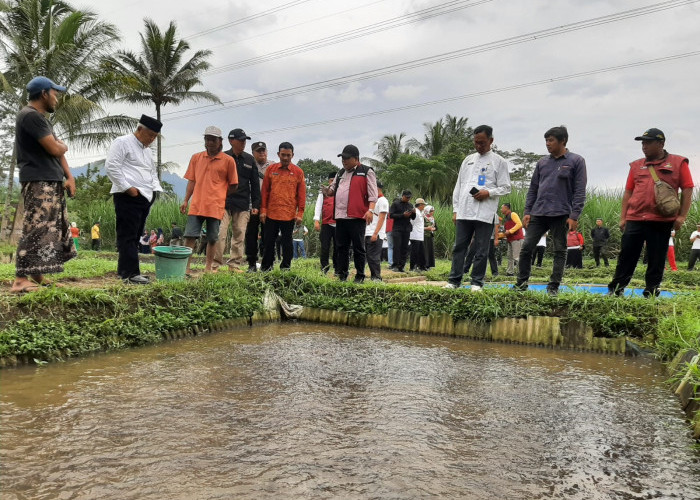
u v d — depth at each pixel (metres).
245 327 6.11
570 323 5.51
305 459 2.29
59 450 2.31
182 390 3.29
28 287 4.74
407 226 11.62
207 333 5.59
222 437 2.52
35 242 4.75
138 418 2.75
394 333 6.05
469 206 6.51
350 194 7.07
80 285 6.04
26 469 2.12
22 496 1.90
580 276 12.34
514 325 5.67
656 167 5.77
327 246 9.04
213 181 6.88
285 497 1.93
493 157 6.50
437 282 10.09
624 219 6.04
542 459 2.42
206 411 2.89
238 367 3.97
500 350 5.18
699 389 3.26
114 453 2.29
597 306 5.59
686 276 10.78
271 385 3.48
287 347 4.85
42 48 20.36
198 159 6.97
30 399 3.05
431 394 3.40
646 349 5.13
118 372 3.74
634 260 6.05
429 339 5.70
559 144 6.07
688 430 2.89
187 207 7.09
